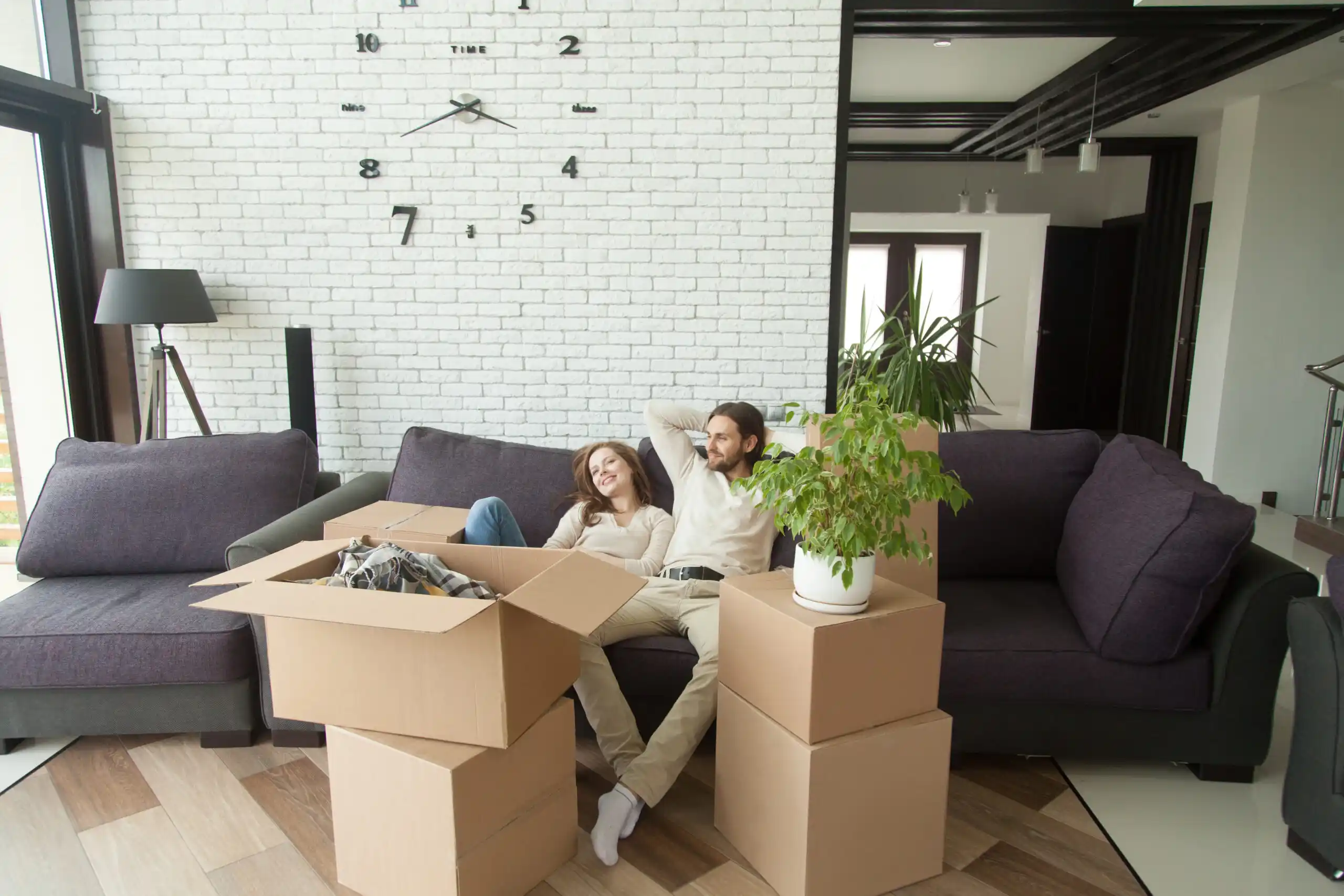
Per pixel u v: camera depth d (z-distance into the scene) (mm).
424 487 2725
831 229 3676
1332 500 4457
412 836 1599
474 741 1583
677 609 2248
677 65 3572
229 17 3592
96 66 3643
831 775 1621
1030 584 2564
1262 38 3742
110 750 2287
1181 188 6516
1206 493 2006
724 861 1851
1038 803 2084
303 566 1773
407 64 3605
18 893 1738
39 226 3635
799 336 3768
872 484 1649
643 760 1936
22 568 2559
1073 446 2611
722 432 2393
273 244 3756
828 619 1616
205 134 3680
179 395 3906
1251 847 1916
